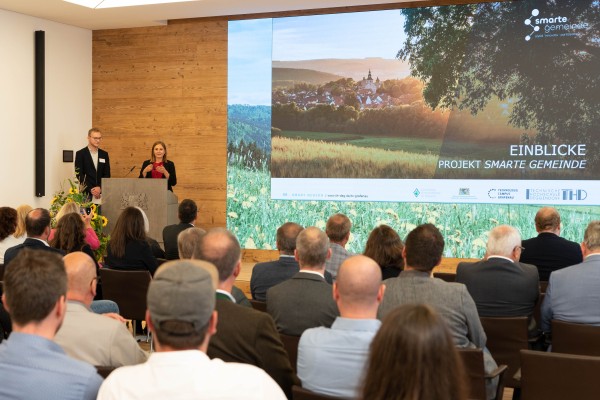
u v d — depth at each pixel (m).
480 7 8.33
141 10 9.02
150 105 9.95
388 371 1.48
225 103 9.57
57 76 9.66
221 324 2.57
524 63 8.16
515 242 3.93
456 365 1.48
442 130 8.53
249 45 9.41
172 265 1.82
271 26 9.29
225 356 2.55
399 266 4.07
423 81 8.59
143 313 5.16
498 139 8.30
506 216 8.29
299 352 2.38
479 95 8.37
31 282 1.95
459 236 8.49
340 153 9.00
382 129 8.80
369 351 1.56
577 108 7.97
